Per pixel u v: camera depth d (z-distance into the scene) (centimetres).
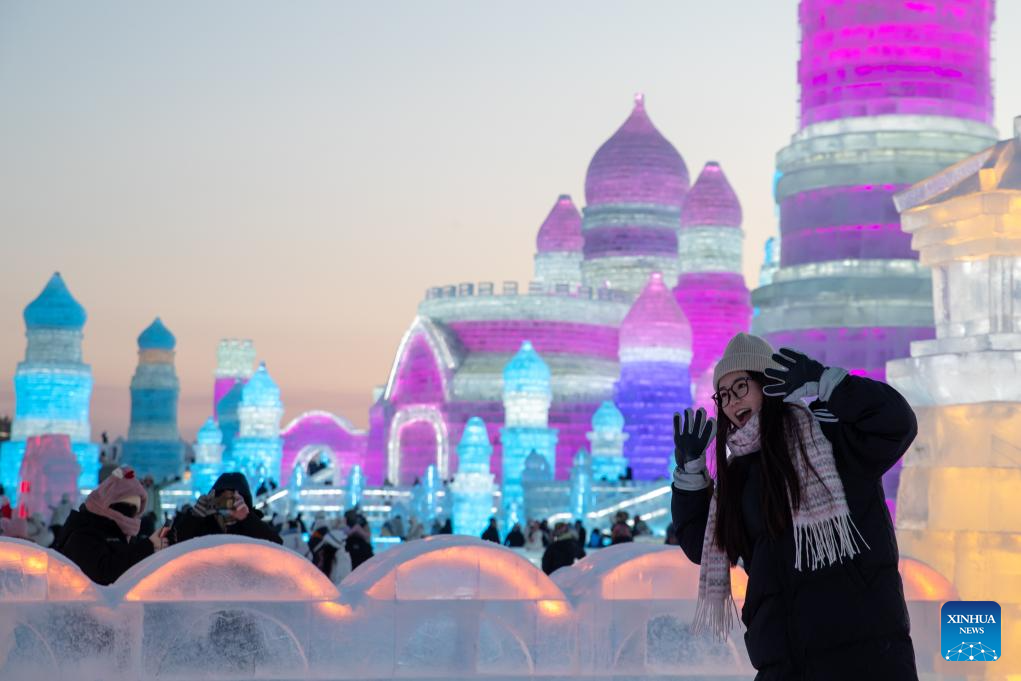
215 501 932
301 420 10206
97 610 680
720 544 473
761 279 7369
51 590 676
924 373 1003
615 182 8950
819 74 2288
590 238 9019
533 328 7981
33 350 7612
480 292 8112
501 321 8000
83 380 7644
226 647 696
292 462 10138
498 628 730
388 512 6725
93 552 833
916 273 2261
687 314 8169
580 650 737
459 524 6056
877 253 2264
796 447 445
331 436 10219
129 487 854
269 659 701
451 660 721
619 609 743
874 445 441
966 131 2227
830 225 2289
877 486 454
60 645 674
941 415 994
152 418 8794
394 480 8062
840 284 2261
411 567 722
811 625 441
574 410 7762
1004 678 786
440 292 8256
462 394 7850
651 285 7356
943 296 1052
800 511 440
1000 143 1021
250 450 8212
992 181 984
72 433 7575
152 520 1538
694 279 8250
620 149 9000
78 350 7712
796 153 2311
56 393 7544
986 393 962
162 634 688
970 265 1017
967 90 2239
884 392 439
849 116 2247
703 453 486
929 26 2217
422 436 8000
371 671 711
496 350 7981
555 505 6050
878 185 2231
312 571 709
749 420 461
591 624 740
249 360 10844
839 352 2266
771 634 449
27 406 7531
